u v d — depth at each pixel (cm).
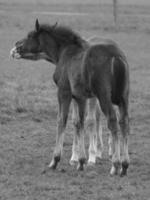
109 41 1352
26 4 7000
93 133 1441
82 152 1358
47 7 6544
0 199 1142
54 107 2075
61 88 1352
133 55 3531
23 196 1162
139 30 4606
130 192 1176
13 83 2523
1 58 3322
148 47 3856
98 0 8288
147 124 1917
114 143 1279
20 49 1449
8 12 5688
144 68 3103
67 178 1292
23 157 1488
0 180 1268
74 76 1309
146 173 1339
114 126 1257
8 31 4412
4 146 1598
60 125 1359
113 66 1245
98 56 1257
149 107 2153
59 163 1439
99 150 1499
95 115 1463
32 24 4781
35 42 1438
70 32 1389
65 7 6619
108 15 5547
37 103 2127
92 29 4528
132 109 2100
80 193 1177
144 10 6244
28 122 1898
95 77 1254
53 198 1145
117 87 1252
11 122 1891
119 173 1306
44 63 3247
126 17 5375
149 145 1645
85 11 6041
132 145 1642
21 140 1678
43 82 2600
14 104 2075
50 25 1427
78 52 1341
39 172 1344
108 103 1248
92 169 1380
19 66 3097
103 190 1198
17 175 1315
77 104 1375
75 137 1433
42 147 1608
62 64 1359
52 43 1416
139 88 2486
